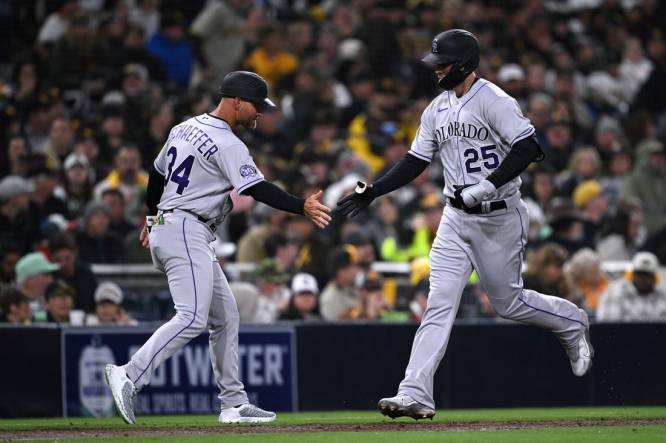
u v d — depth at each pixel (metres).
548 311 22.36
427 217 41.22
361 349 31.66
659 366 32.31
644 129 50.34
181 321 21.33
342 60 52.66
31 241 35.19
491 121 20.88
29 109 41.75
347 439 18.91
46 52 45.06
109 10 49.91
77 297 32.03
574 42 59.12
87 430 21.64
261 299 33.72
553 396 32.22
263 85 21.91
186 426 22.06
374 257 39.72
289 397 31.11
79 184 38.88
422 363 21.05
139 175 40.16
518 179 21.48
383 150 47.22
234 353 22.80
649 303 34.22
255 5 51.94
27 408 29.44
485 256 21.48
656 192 44.75
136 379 20.92
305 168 44.25
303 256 36.69
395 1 55.34
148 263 35.16
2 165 38.16
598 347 32.16
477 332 32.00
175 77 47.81
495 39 56.28
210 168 21.62
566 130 48.91
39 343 29.61
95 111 42.97
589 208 43.22
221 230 39.34
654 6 61.78
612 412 28.83
